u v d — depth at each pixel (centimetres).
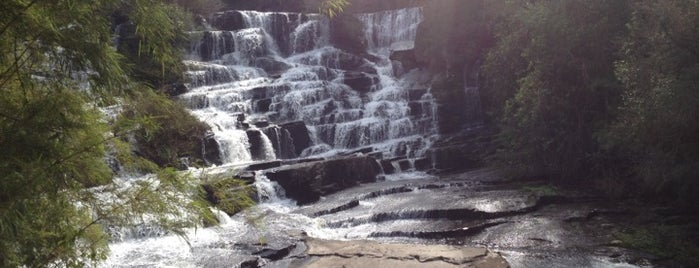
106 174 338
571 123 1405
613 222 1073
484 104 2108
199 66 2241
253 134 1819
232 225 1134
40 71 314
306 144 2006
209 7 2941
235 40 2678
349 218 1188
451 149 1852
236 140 1739
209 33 2572
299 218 1213
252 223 492
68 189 324
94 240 377
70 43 297
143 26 341
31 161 278
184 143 1413
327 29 2980
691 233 975
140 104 368
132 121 354
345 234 1116
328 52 2714
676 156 1004
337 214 1252
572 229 1033
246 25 2866
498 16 2012
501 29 1791
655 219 1069
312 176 1466
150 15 340
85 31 306
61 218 317
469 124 2131
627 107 1075
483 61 2147
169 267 863
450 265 820
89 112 338
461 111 2141
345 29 3014
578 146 1398
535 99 1402
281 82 2331
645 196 1233
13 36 287
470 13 2203
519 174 1498
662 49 938
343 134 2052
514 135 1525
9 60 305
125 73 347
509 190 1362
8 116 286
